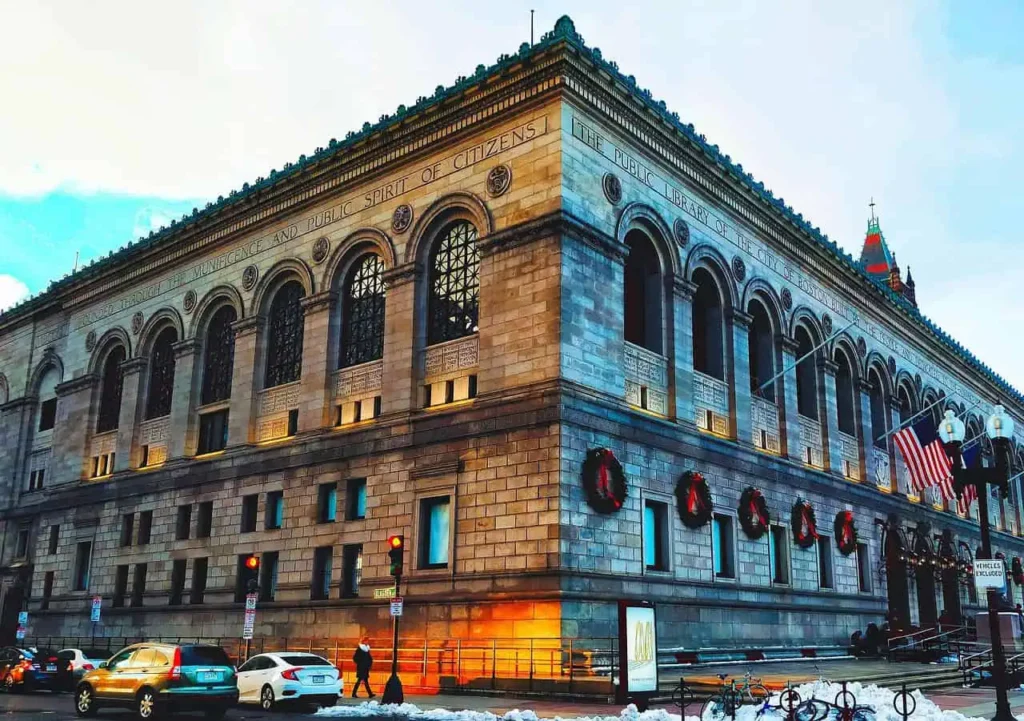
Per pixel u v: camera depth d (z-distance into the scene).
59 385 59.69
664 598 37.00
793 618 45.09
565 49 36.84
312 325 44.59
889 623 49.03
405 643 36.66
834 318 55.19
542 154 37.19
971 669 37.09
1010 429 24.77
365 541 39.44
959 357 71.62
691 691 25.58
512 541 34.47
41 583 56.34
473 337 38.50
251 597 32.84
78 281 60.12
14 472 62.22
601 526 35.00
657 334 41.22
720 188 45.91
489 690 31.89
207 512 47.56
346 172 44.97
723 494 42.19
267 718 25.66
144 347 54.41
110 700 26.19
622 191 39.53
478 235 38.91
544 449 34.31
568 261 36.00
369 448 40.28
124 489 52.12
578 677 30.53
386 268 42.12
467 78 39.81
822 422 52.22
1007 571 69.12
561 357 34.81
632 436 37.31
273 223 48.34
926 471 41.78
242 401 46.97
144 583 49.62
